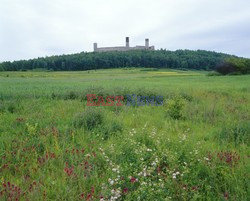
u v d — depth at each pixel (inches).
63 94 491.5
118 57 4746.6
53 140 195.8
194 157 158.4
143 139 192.2
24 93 494.9
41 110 328.8
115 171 138.9
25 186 125.4
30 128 213.6
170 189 122.6
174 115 298.8
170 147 179.0
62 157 159.5
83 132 215.5
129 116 303.7
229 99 460.8
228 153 159.6
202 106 365.7
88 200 110.9
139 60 4744.1
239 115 293.7
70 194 116.6
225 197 114.0
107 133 221.8
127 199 111.7
